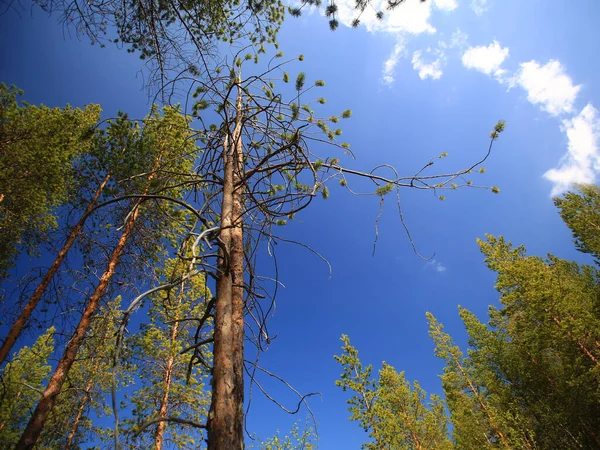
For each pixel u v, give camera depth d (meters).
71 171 8.93
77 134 9.75
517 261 18.67
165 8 4.01
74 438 8.05
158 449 10.31
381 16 4.40
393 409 19.95
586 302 17.11
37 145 8.45
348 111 4.31
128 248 8.00
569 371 15.54
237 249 3.22
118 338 2.04
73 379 8.92
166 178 4.36
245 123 4.21
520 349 18.39
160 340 11.31
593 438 15.51
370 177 3.68
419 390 21.05
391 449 16.92
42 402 6.23
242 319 2.75
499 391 18.22
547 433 16.39
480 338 20.23
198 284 10.20
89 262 7.82
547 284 17.00
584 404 15.77
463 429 18.09
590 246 18.61
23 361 10.64
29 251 8.48
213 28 4.64
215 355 2.39
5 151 8.16
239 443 2.04
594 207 18.91
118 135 8.99
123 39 3.90
